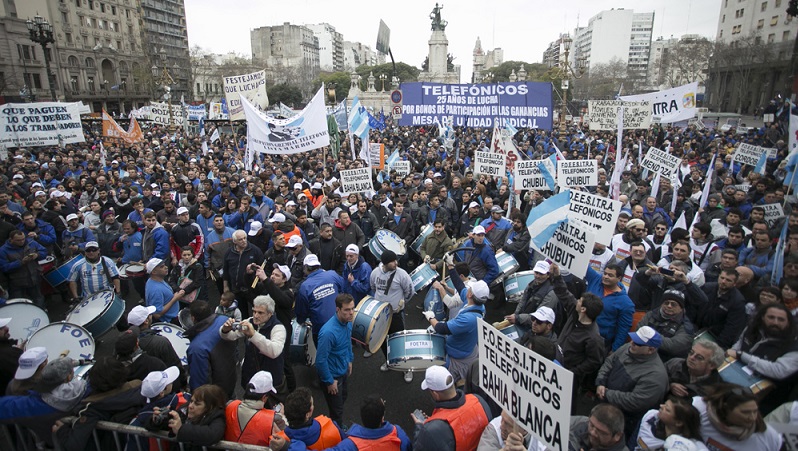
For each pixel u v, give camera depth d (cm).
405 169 1742
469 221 1112
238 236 770
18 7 6562
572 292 680
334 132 1977
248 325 521
